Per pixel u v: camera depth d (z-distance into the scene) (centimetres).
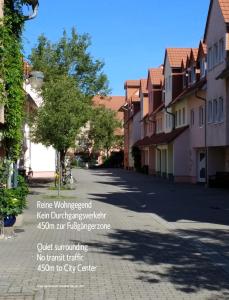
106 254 1148
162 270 992
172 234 1478
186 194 2977
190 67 4203
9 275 933
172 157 4456
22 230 1480
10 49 1477
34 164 4700
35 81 1895
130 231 1523
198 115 3831
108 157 8681
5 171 1385
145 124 6284
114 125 8531
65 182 3472
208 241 1357
